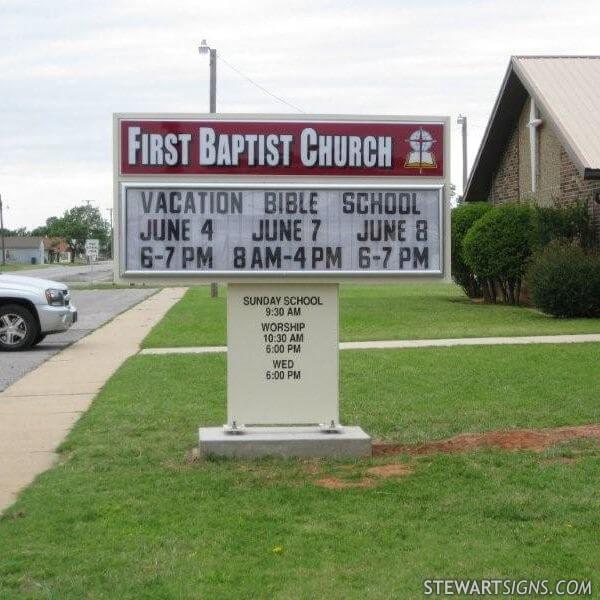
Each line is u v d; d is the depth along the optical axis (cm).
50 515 772
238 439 966
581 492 816
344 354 1750
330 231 1009
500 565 652
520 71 3034
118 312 3269
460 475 881
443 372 1496
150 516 767
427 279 1017
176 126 996
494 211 3097
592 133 2664
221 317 2808
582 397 1262
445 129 1016
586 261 2498
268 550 685
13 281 2078
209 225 999
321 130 1006
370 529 730
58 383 1540
